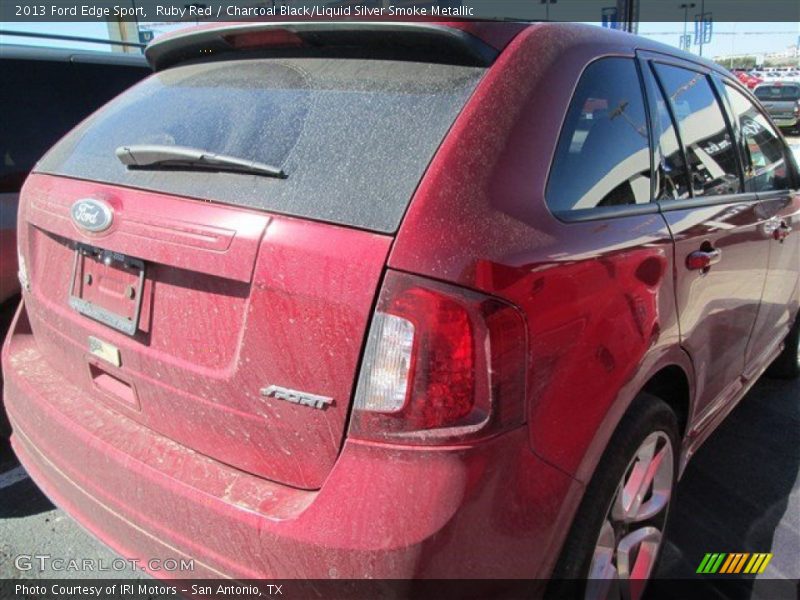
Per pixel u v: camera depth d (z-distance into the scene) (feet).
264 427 5.17
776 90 75.36
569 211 5.70
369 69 5.86
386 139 5.18
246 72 6.58
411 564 4.56
